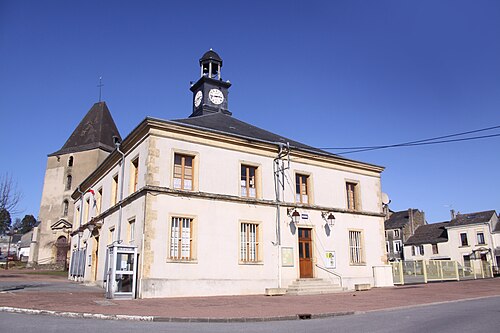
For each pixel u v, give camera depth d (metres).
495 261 48.75
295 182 21.41
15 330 7.89
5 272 38.00
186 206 17.45
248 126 24.55
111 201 21.84
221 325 9.28
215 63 27.72
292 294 18.19
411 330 7.96
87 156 50.50
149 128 17.34
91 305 12.34
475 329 7.86
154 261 16.12
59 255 46.94
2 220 24.84
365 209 23.98
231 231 18.45
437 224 58.56
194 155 18.25
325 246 21.47
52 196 50.41
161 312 11.01
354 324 9.09
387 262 23.94
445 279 27.11
